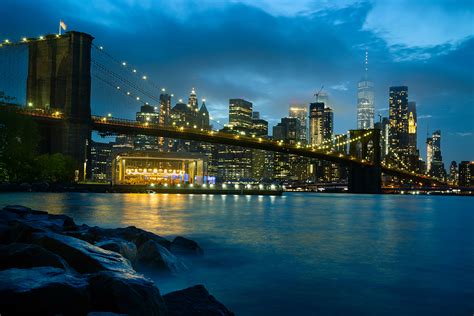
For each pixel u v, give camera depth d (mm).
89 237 12906
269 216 44594
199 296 8328
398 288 12562
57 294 6348
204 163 156625
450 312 10266
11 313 6016
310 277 13875
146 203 63594
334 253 19344
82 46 123000
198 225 31953
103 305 6941
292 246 21375
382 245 22828
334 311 10242
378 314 10055
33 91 126312
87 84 122812
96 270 8414
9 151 73375
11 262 7820
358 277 14016
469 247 22297
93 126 124125
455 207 90875
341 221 40938
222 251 19188
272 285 12672
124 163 150750
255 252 19031
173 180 163375
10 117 72375
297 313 10031
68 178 107188
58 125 116625
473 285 13023
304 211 57875
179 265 13297
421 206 93625
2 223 13805
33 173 95625
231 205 66312
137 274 8531
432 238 26969
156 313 7207
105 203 59562
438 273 14898
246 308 10344
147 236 14805
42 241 9219
